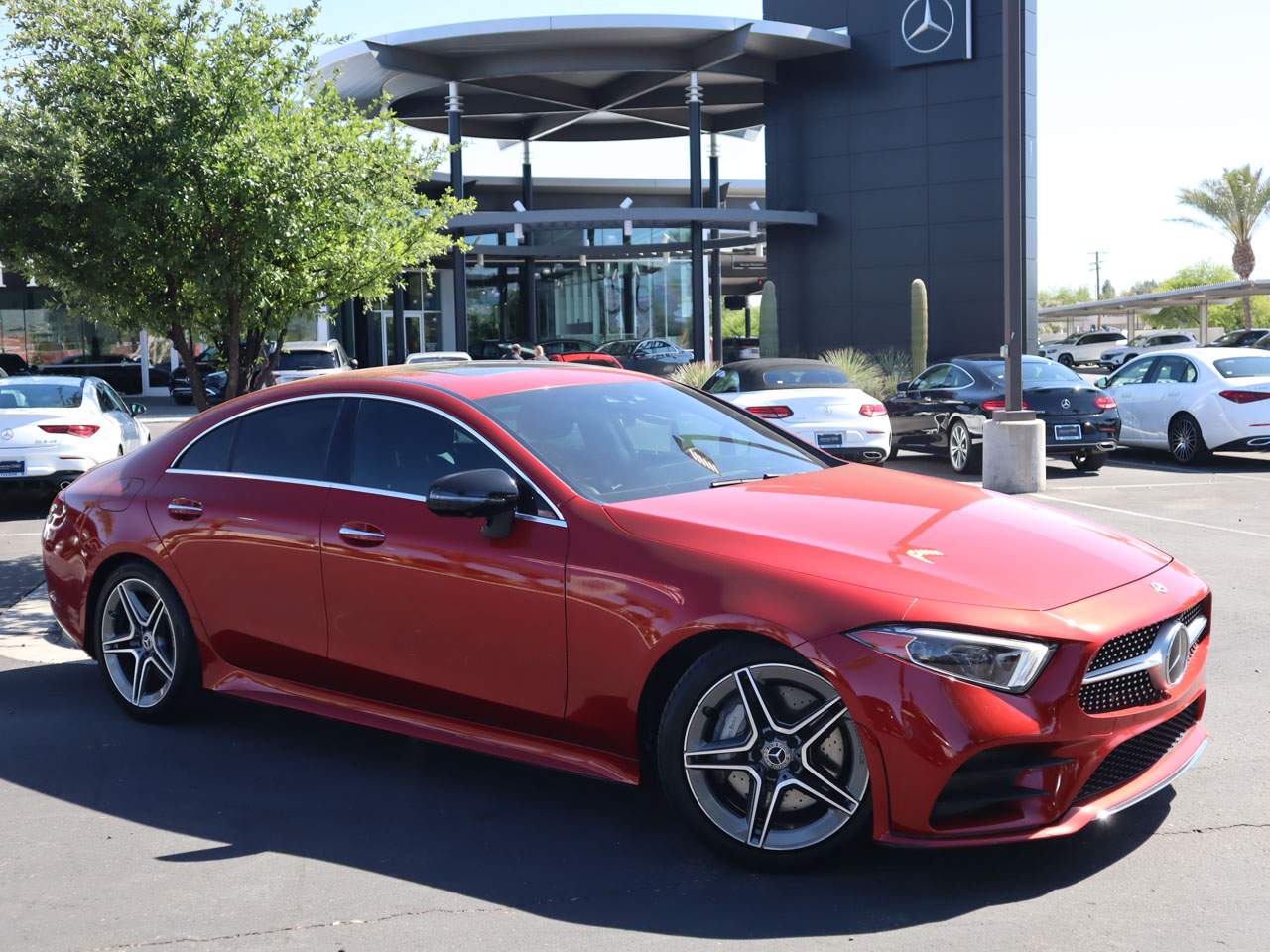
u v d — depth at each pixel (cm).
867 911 321
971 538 365
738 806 354
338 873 358
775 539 358
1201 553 836
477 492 379
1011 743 316
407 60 3141
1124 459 1597
